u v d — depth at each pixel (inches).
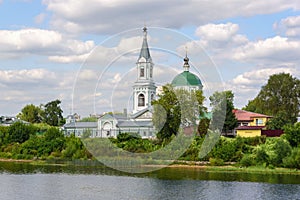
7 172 3154.5
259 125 4500.5
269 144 3297.2
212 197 2241.6
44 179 2812.5
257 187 2474.2
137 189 2447.1
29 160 3929.6
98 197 2251.5
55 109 7770.7
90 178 2839.6
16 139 4397.1
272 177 2795.3
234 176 2829.7
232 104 4087.1
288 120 4279.0
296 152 3070.9
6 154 4077.3
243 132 3880.4
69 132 4288.9
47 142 4042.8
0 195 2315.5
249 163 3144.7
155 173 2967.5
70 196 2289.6
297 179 2721.5
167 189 2428.6
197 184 2566.4
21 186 2564.0
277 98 5132.9
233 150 3253.0
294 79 5201.8
